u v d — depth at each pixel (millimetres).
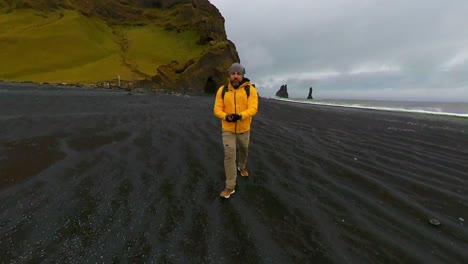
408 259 2904
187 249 2867
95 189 4094
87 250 2760
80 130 7641
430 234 3391
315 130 10477
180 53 58094
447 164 6562
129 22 69688
